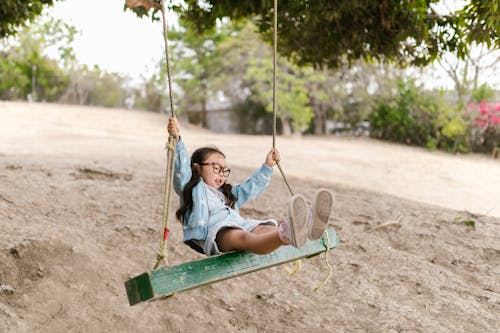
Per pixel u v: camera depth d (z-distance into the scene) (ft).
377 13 29.12
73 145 54.75
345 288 18.29
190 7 31.50
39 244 16.25
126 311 14.65
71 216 21.25
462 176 52.85
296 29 31.55
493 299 18.04
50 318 13.51
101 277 16.07
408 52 30.91
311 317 15.99
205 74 101.14
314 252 13.16
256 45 93.97
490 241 24.16
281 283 18.39
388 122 84.58
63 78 119.85
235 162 48.06
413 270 20.11
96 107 110.73
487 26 23.40
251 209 26.09
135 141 64.23
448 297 17.90
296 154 59.16
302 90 87.45
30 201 21.90
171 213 23.57
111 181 28.73
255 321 15.58
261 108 100.32
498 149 74.18
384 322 15.79
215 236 11.86
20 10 30.99
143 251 18.98
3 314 12.61
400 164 58.29
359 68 87.51
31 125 72.23
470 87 82.84
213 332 14.60
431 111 79.41
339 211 27.45
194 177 12.53
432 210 29.40
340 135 92.53
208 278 10.76
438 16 29.19
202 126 105.40
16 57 117.29
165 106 113.50
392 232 24.64
